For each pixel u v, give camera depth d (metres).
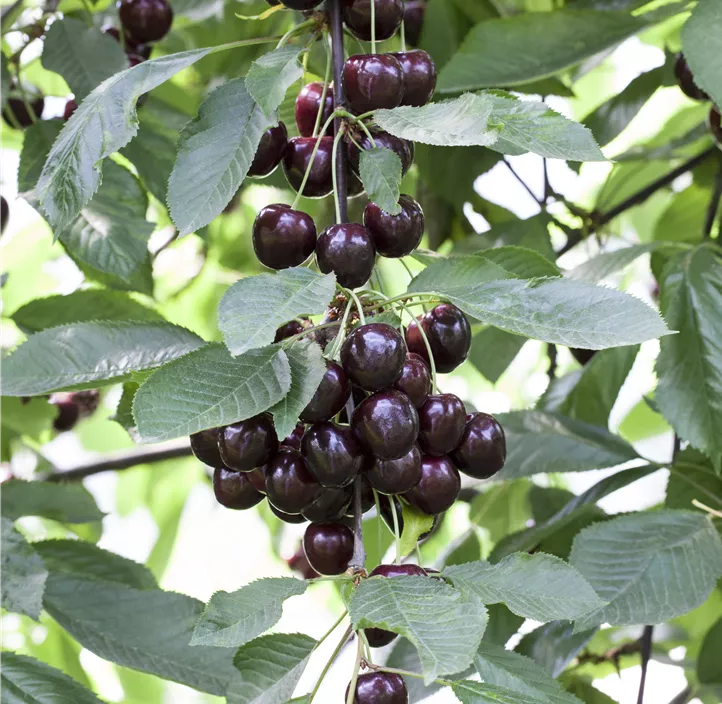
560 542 1.43
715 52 1.32
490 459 1.15
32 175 1.42
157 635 1.33
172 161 1.52
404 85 1.19
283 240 1.15
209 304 2.16
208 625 1.07
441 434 1.13
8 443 1.80
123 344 1.19
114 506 2.35
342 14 1.20
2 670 1.27
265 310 1.06
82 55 1.44
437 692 1.36
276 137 1.19
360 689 1.08
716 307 1.39
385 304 1.14
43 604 1.33
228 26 1.80
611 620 1.28
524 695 1.08
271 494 1.12
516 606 1.09
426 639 1.03
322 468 1.10
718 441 1.36
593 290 1.10
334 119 1.18
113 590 1.34
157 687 1.86
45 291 2.19
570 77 1.61
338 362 1.12
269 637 1.15
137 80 1.17
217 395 1.08
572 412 1.53
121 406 1.21
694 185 1.74
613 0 1.50
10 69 1.52
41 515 1.45
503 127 1.11
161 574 2.19
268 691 1.14
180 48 1.85
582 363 1.57
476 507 1.66
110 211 1.41
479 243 1.58
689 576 1.29
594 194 2.01
